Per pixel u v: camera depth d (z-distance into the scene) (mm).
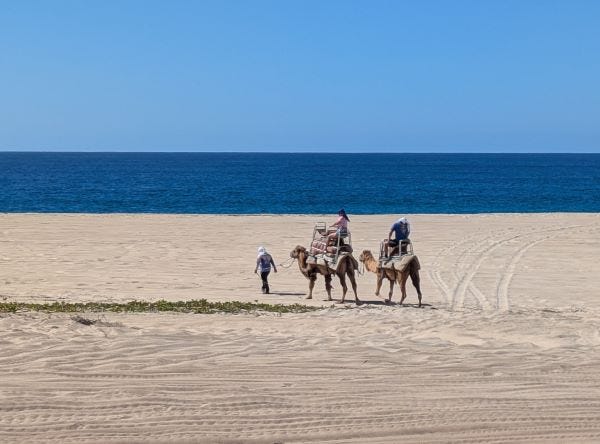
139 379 9211
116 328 12672
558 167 179250
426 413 8188
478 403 8586
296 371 9867
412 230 35125
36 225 36094
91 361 10031
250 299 19422
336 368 10070
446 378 9656
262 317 15352
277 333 13047
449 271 24781
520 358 10758
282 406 8297
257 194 73812
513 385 9383
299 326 14078
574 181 104312
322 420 7871
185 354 10625
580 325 14133
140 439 7145
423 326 14031
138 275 23531
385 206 59812
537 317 15258
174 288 21234
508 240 32062
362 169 162125
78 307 16328
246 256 27672
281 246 30156
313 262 19344
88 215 41094
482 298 20156
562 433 7652
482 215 42438
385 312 16516
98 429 7363
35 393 8445
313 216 41594
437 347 11523
